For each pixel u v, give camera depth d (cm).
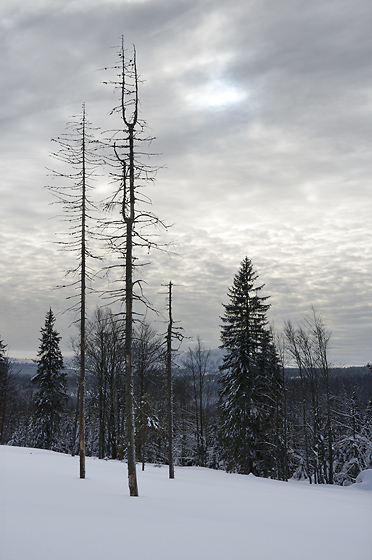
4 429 5991
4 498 1123
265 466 3875
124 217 1652
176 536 830
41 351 5228
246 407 3675
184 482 2227
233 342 3875
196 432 5241
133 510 1105
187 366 4828
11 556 619
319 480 4188
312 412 4356
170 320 2664
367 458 4397
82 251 2105
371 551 839
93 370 4284
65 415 5725
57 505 1081
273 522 1102
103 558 645
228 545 790
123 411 4247
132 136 1697
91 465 2808
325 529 1061
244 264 4053
